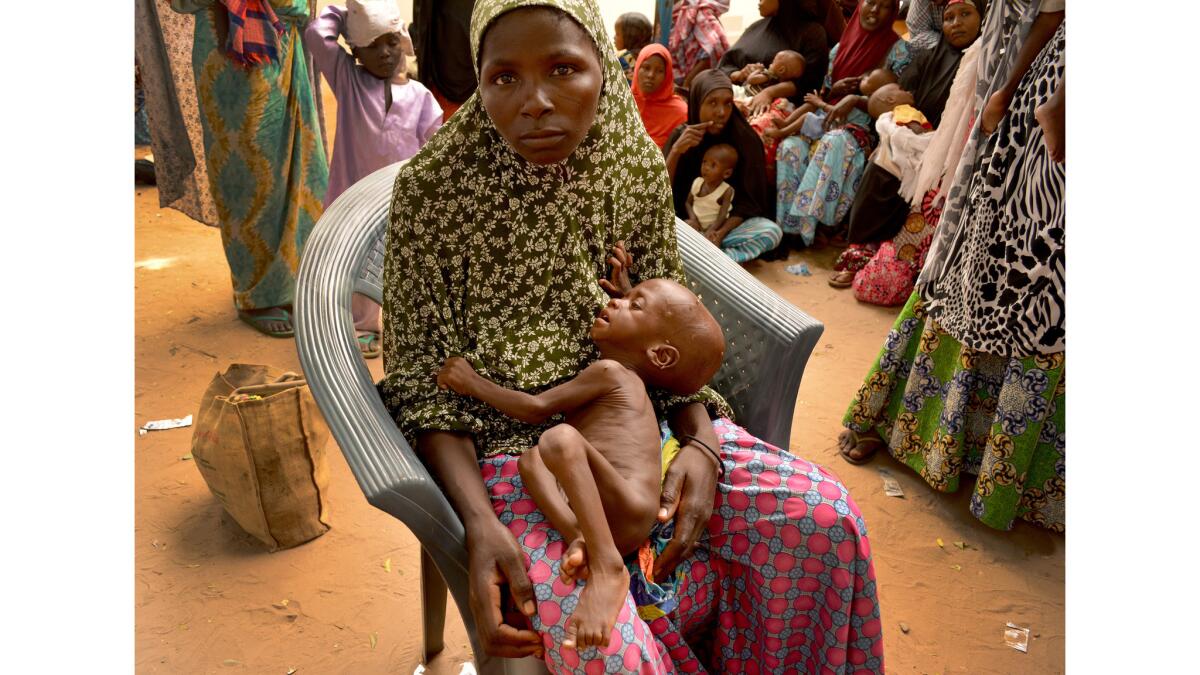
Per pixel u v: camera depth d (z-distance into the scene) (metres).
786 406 2.10
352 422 1.63
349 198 2.05
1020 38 2.58
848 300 4.89
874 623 1.72
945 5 5.08
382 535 2.96
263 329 4.25
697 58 6.75
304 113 4.03
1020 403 2.81
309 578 2.75
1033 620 2.68
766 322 2.07
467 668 2.39
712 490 1.69
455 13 4.72
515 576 1.49
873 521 3.11
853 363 4.20
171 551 2.85
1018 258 2.64
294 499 2.82
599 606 1.37
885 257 4.78
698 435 1.79
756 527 1.70
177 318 4.35
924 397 3.22
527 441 1.81
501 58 1.52
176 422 3.50
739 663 1.85
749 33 6.48
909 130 4.75
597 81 1.58
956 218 2.93
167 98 4.01
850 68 5.79
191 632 2.52
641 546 1.61
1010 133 2.62
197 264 4.95
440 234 1.80
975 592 2.79
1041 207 2.55
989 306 2.76
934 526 3.10
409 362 1.86
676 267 2.05
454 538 1.58
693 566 1.74
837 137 5.27
